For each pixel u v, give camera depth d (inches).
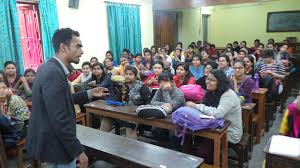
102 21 225.9
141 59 205.9
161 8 273.6
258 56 244.8
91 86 141.3
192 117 84.3
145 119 95.2
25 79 138.3
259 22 345.4
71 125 51.1
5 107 101.8
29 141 54.6
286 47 242.8
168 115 94.7
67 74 53.9
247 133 104.8
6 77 138.4
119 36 236.7
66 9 196.7
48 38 180.4
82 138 83.9
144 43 275.0
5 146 92.4
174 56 244.8
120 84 122.6
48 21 179.5
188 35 344.8
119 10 234.8
